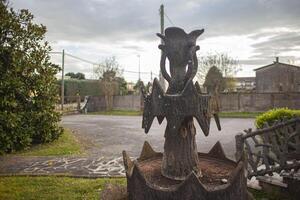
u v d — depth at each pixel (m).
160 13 19.44
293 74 32.12
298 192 4.85
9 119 6.40
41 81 8.84
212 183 2.78
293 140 5.78
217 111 3.03
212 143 11.37
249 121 20.55
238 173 2.42
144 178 2.52
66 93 35.66
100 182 5.87
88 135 13.70
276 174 5.58
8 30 7.24
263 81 34.06
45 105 9.55
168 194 2.41
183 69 2.92
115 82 31.55
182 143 2.87
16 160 8.21
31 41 8.50
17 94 7.83
